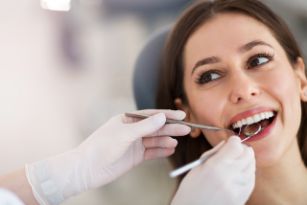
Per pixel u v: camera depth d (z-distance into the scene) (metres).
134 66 1.67
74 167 1.24
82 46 2.42
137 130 1.17
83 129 2.37
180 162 1.56
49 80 2.32
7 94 2.21
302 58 1.44
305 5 2.35
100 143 1.24
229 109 1.26
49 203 1.22
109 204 2.29
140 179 2.41
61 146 2.29
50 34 2.31
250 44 1.27
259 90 1.24
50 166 1.24
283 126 1.26
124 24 2.58
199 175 1.06
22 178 1.22
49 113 2.30
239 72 1.25
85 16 2.44
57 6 2.27
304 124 1.46
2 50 2.20
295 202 1.33
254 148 1.23
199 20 1.35
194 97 1.35
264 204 1.32
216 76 1.30
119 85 2.53
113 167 1.28
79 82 2.41
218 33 1.30
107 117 2.39
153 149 1.32
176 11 2.61
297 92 1.31
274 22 1.36
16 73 2.23
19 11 2.21
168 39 1.49
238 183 1.06
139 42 2.61
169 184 2.38
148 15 2.60
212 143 1.37
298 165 1.34
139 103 1.71
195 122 1.41
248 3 1.34
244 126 1.27
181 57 1.42
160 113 1.20
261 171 1.29
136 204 2.26
